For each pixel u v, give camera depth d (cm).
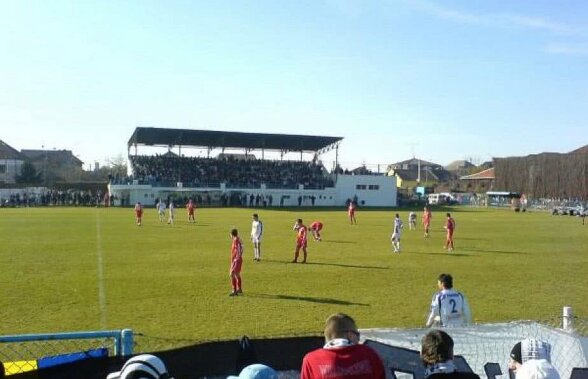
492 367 711
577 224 5200
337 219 5456
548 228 4616
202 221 4884
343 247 2980
